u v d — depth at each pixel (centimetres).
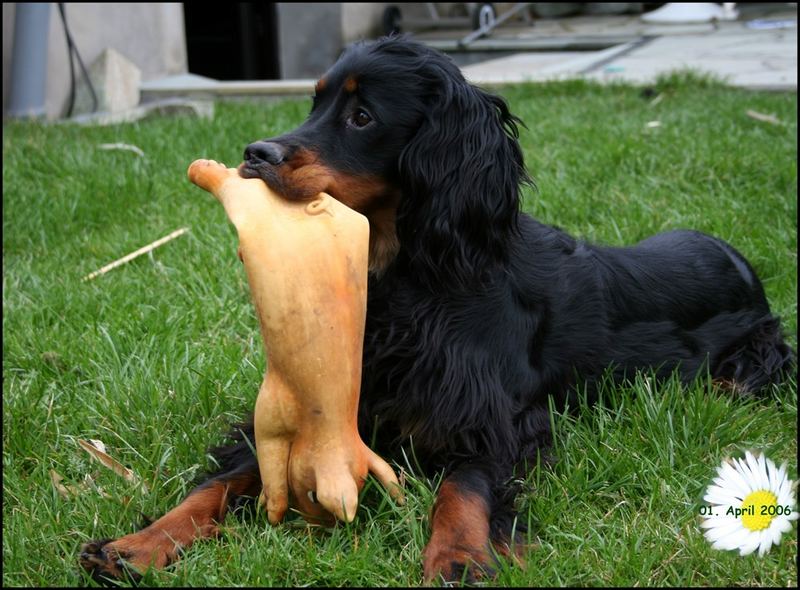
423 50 272
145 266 430
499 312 276
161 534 227
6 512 253
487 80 808
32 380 323
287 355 222
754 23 1209
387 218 273
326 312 221
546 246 306
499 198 276
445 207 267
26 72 744
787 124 605
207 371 318
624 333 319
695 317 339
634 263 333
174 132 626
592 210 465
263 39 1205
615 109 684
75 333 360
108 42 879
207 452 272
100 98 812
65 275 417
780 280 399
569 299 303
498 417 264
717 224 440
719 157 517
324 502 223
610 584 218
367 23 1230
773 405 314
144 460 273
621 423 284
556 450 272
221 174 239
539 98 735
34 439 290
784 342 352
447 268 269
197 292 389
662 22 1266
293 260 221
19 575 225
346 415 227
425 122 267
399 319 269
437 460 266
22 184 521
